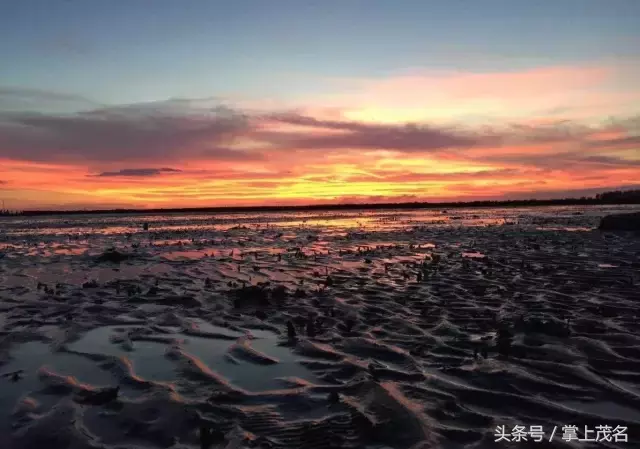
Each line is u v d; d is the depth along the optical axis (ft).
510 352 23.00
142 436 16.22
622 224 95.20
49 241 94.84
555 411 17.11
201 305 34.73
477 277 44.50
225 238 97.40
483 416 16.83
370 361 22.61
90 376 21.56
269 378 20.92
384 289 39.58
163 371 21.97
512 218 166.71
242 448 15.26
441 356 23.08
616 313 30.22
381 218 197.16
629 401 17.90
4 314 32.76
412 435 15.64
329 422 16.72
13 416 17.81
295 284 43.11
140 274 49.98
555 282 41.24
